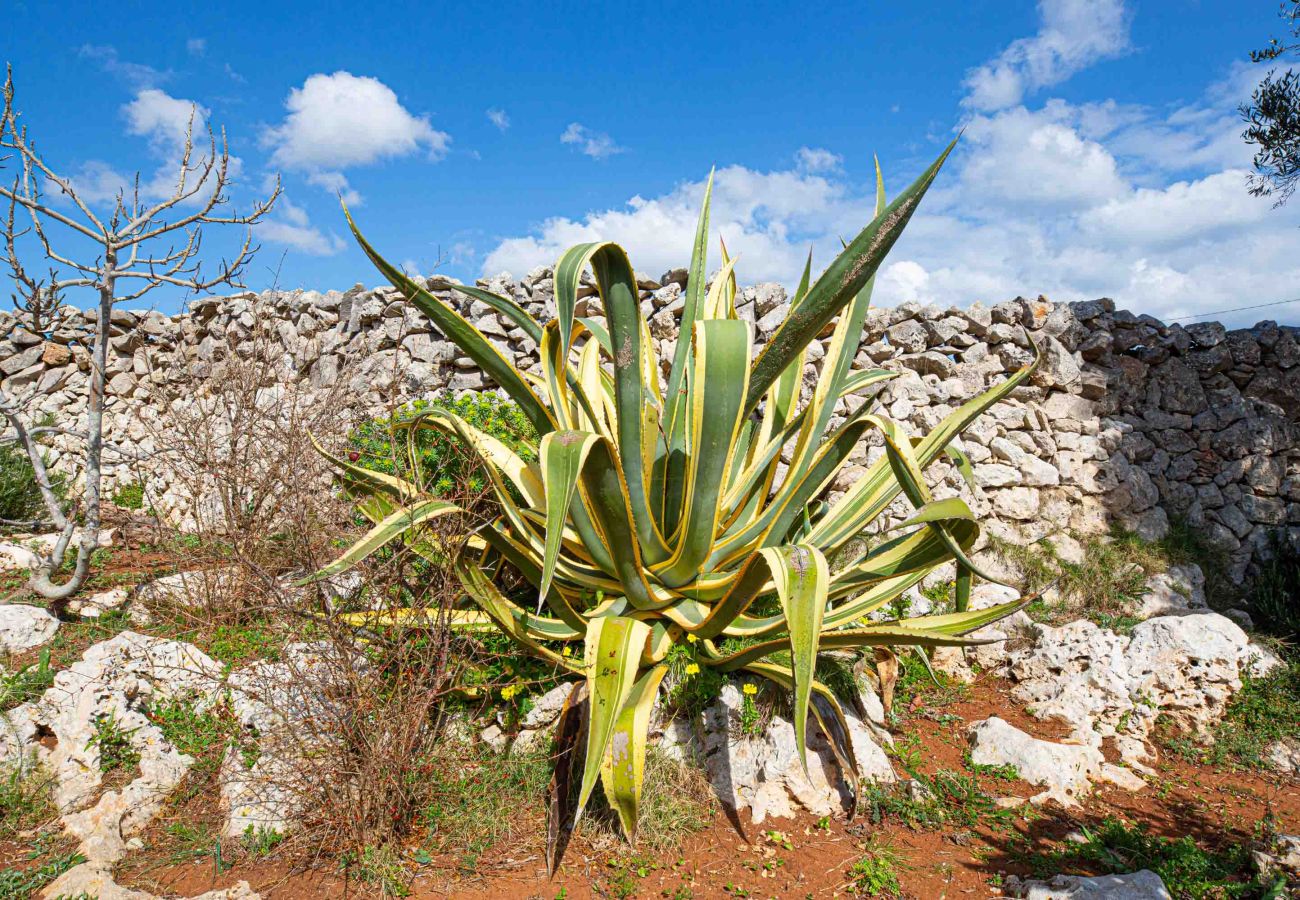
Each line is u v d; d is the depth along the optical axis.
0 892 2.56
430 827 2.92
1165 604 5.04
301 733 2.89
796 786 3.12
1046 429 5.73
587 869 2.73
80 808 3.10
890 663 3.67
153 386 5.74
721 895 2.61
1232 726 3.91
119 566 5.35
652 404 4.22
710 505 3.04
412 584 3.51
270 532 4.16
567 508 2.43
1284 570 5.27
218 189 4.41
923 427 5.53
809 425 3.44
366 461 4.54
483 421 4.71
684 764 3.14
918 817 3.07
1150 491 5.68
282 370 6.52
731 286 4.22
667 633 3.31
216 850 2.80
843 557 5.08
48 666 3.82
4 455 6.36
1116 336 5.89
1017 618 4.50
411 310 6.25
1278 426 5.70
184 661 3.66
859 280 2.81
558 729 3.09
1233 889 2.65
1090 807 3.26
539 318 6.14
